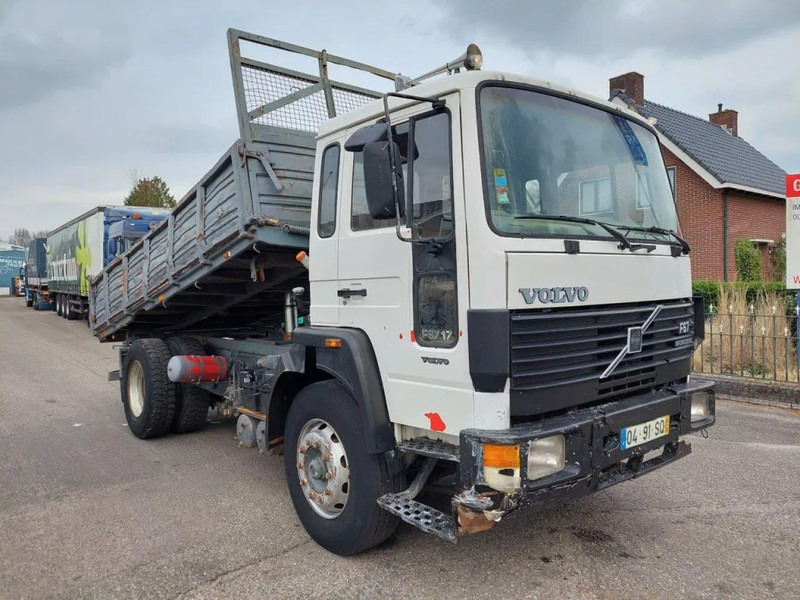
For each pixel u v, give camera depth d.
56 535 4.22
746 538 4.05
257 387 5.34
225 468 5.68
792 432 6.42
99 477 5.43
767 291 10.06
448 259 3.24
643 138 4.25
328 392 3.92
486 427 3.06
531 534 4.13
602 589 3.44
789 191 7.80
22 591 3.49
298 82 5.21
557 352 3.19
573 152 3.64
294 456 4.23
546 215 3.35
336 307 4.02
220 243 4.98
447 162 3.28
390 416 3.61
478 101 3.22
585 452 3.18
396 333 3.55
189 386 6.55
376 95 5.88
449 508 4.32
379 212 3.30
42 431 7.07
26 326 20.89
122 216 18.11
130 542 4.11
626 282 3.57
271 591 3.47
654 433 3.61
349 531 3.75
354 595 3.41
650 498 4.72
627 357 3.55
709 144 21.88
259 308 6.94
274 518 4.51
